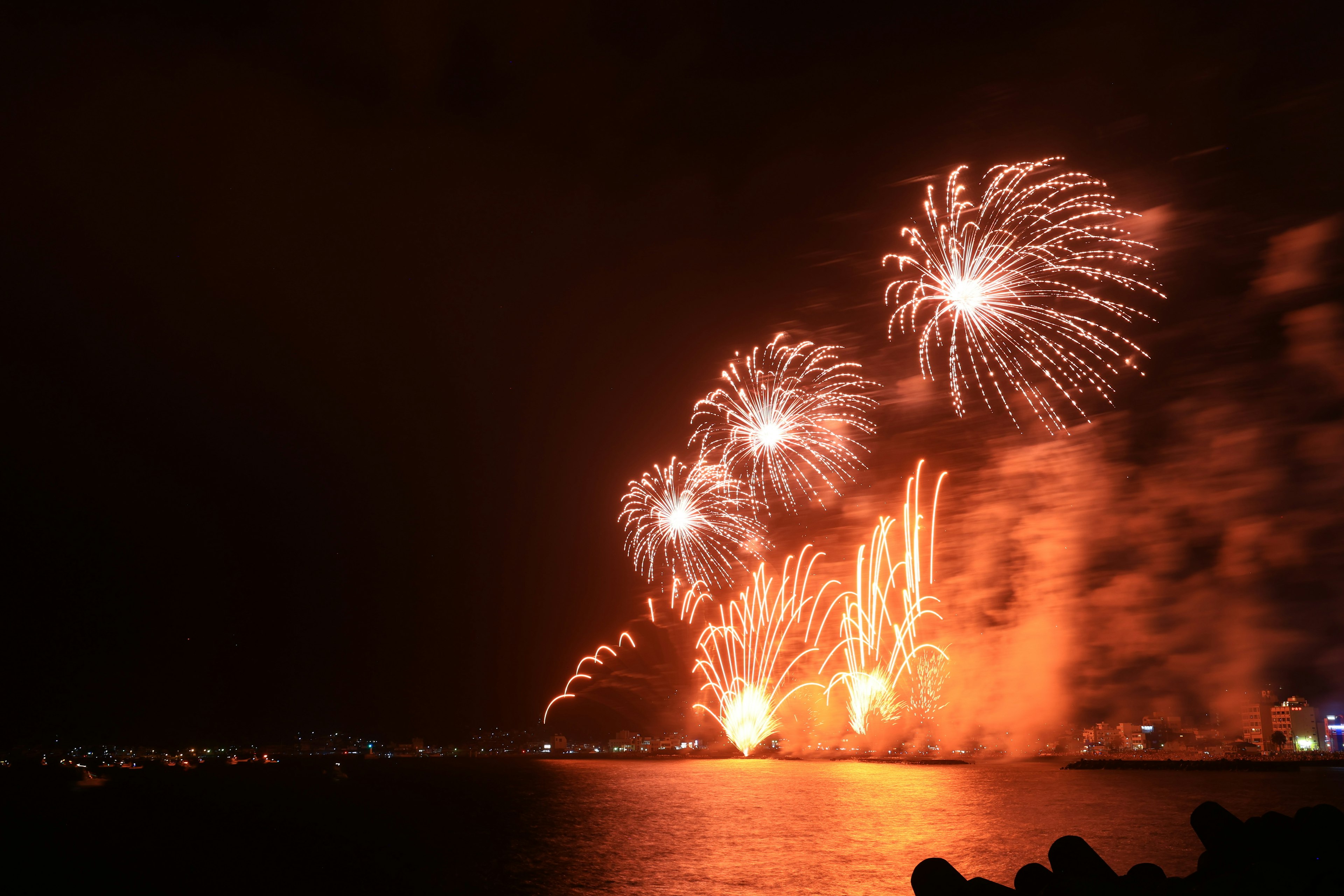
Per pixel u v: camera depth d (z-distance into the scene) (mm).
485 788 157750
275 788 165125
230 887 48719
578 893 43438
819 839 62938
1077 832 64438
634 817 87500
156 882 50875
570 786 155375
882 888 42156
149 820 94812
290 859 60375
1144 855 51125
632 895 42156
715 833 69500
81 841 73188
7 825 88500
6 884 50312
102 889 48469
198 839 74500
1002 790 118125
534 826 81375
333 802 123875
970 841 60000
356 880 50281
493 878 49312
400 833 78000
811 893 41062
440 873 52250
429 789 158000
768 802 103000
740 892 41812
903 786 127750
